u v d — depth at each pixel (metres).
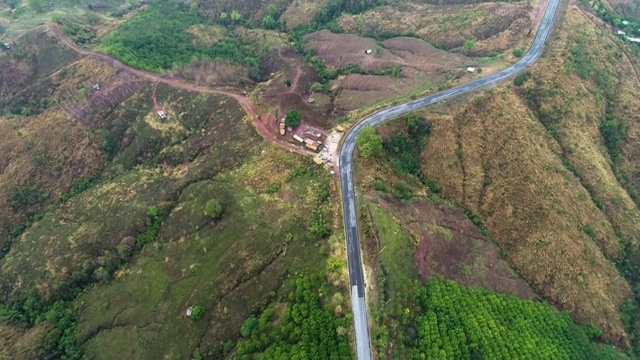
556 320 112.31
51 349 114.81
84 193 149.75
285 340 94.19
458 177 139.50
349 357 90.00
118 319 117.69
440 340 98.19
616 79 162.00
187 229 128.88
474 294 110.19
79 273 126.31
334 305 97.56
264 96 161.75
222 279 113.38
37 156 156.88
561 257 123.62
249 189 130.38
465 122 145.25
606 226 132.50
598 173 141.25
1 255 139.38
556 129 146.25
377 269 104.06
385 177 128.38
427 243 116.12
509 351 102.06
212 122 158.00
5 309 123.50
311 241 112.50
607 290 123.31
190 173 143.00
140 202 139.12
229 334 103.56
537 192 131.00
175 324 111.12
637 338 120.44
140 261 127.81
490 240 131.75
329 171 128.00
